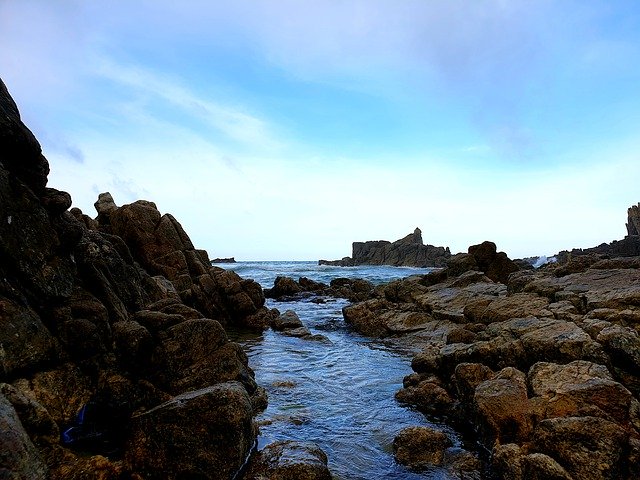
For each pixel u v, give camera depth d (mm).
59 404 8609
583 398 8227
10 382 7957
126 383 10141
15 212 9234
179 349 11125
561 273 22469
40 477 5805
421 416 11109
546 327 12227
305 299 43938
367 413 11305
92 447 8633
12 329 8039
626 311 12352
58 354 9203
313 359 17906
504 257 33812
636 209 89875
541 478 6793
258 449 8633
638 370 9305
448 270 33312
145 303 15891
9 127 9586
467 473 7938
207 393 7777
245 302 26969
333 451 8922
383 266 138500
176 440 7367
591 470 6570
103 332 10562
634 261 20672
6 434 5430
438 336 21266
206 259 34094
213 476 7188
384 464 8359
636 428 7609
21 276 9172
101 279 12047
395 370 16094
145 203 31812
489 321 18312
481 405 8984
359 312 27047
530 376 9547
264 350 19516
